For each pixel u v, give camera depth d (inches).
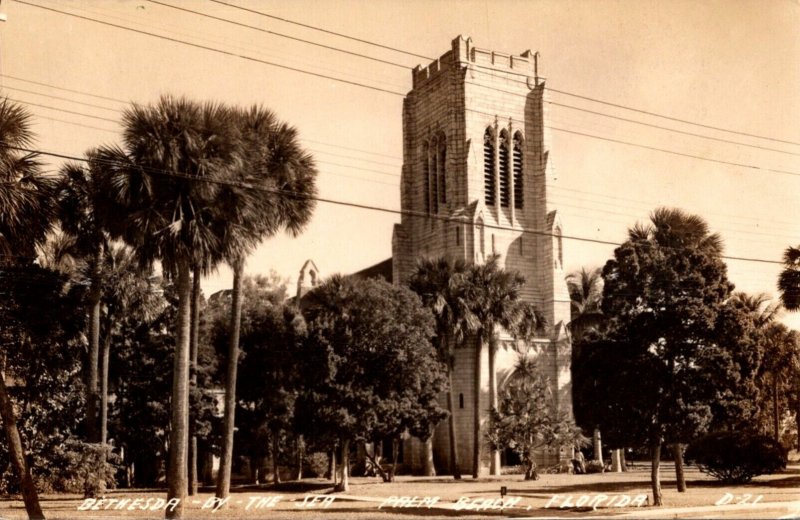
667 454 3331.7
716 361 1309.1
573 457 2731.3
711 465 1806.1
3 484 1601.9
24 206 1229.1
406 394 1825.8
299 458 2490.2
